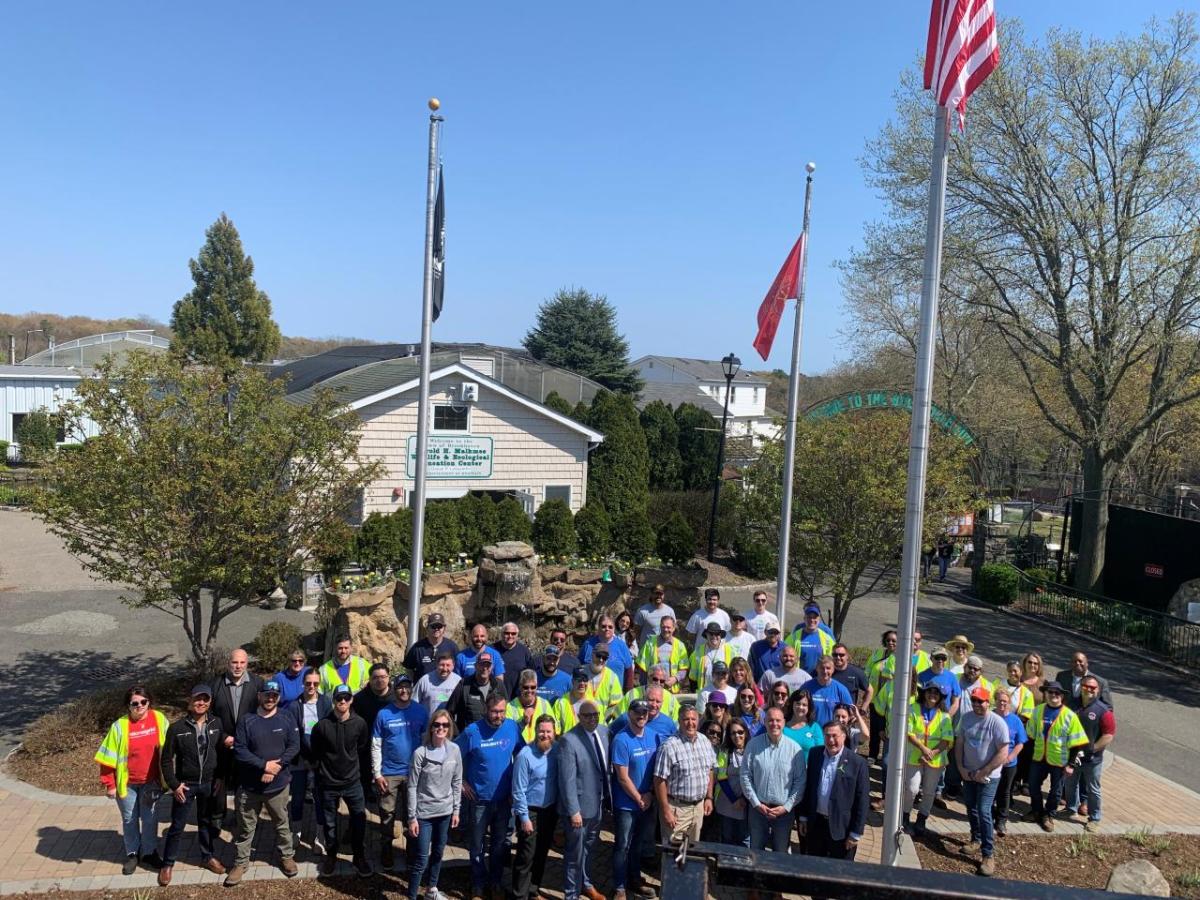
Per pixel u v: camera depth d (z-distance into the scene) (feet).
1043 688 33.65
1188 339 75.00
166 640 51.49
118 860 26.27
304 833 28.55
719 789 26.53
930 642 64.23
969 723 30.12
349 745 25.49
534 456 74.33
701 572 51.78
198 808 25.82
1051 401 115.44
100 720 36.83
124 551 36.14
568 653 35.22
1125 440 78.69
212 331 162.09
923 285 24.61
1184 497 107.86
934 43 24.64
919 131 81.35
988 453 121.80
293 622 55.57
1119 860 31.37
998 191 78.02
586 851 24.91
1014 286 81.10
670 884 5.92
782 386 286.25
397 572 45.19
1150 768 42.34
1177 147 72.23
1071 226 76.13
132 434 36.65
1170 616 64.44
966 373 119.03
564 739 24.66
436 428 69.51
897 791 25.23
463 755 25.26
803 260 41.93
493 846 25.23
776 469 51.13
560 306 178.29
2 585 63.05
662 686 28.86
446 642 31.99
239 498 35.88
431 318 37.73
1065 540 89.76
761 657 34.30
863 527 48.19
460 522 50.83
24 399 117.80
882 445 48.29
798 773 25.17
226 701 26.68
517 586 46.50
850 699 29.99
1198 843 33.19
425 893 25.04
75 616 55.52
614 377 177.99
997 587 78.23
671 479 100.89
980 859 30.30
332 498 39.60
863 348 131.75
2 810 29.40
